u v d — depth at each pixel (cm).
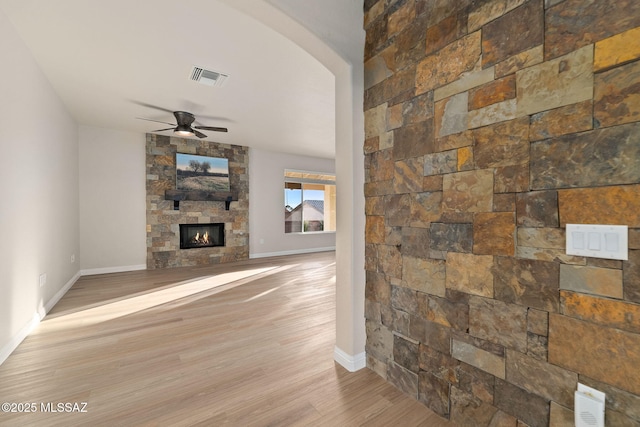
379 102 178
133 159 506
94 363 197
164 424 140
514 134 115
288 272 495
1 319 198
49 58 263
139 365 194
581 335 99
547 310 107
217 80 309
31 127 254
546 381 107
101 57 263
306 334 246
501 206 120
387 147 173
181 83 316
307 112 411
